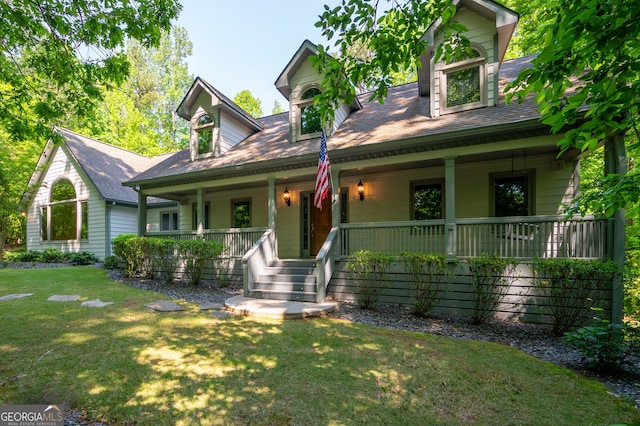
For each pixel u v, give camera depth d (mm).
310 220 10289
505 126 5762
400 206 8805
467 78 7246
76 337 4383
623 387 3379
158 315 5570
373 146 6910
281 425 2514
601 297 5117
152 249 9195
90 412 2664
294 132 9156
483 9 6875
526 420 2658
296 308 5949
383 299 6824
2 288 7723
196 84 10555
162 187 10367
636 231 7652
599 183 4039
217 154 10281
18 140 6992
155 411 2668
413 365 3637
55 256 14008
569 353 4305
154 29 5633
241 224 11445
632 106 2752
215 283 8938
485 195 7836
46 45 5539
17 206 13820
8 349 3934
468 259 5855
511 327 5422
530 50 10680
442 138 6297
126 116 24406
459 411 2766
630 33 2371
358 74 3660
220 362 3637
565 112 3008
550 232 6078
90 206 14188
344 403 2834
